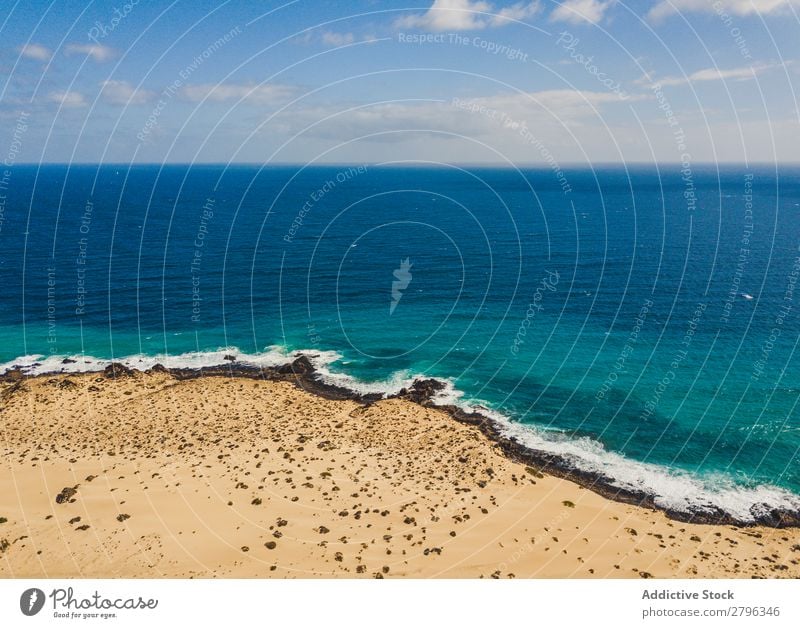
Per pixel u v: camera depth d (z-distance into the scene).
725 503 33.41
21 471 33.69
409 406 45.12
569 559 26.62
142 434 38.88
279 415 42.78
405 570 25.23
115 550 26.47
